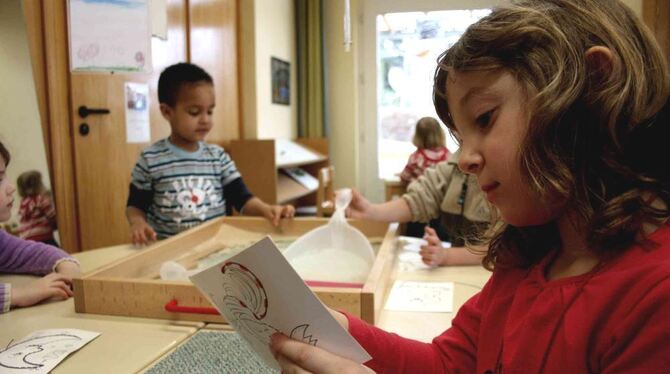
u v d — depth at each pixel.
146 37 1.88
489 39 0.45
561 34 0.44
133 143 2.32
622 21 0.45
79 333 0.81
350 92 4.15
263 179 3.12
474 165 0.48
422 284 1.05
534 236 0.57
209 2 3.01
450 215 1.48
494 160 0.46
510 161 0.45
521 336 0.50
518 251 0.59
